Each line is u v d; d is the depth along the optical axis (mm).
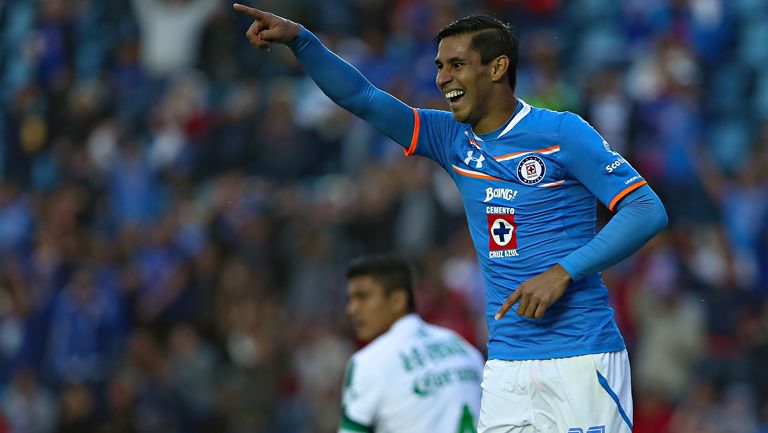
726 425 39906
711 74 56000
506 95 16297
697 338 41594
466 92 16203
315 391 43062
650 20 57156
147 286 47750
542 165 16000
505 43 16219
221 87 59250
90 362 47000
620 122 46594
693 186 46156
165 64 61781
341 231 47062
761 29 57500
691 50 55906
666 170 46312
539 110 16312
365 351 22469
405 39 56781
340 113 52406
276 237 47781
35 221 54656
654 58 51906
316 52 16875
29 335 47906
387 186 46312
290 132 52531
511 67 16328
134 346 45188
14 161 60031
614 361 16141
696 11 57062
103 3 65875
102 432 43969
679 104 50000
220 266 47000
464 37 16203
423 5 57750
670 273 41625
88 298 47625
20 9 70812
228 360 45094
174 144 55438
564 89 47219
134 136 58469
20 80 66500
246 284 45812
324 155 52188
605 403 15961
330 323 44469
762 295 44344
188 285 46406
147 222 51812
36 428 46469
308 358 43750
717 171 50594
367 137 51156
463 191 16703
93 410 44438
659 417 40281
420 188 45500
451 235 44969
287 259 47094
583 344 16016
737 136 53625
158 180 54312
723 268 43625
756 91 55469
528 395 16203
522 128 16156
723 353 41812
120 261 49375
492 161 16266
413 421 22047
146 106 59344
